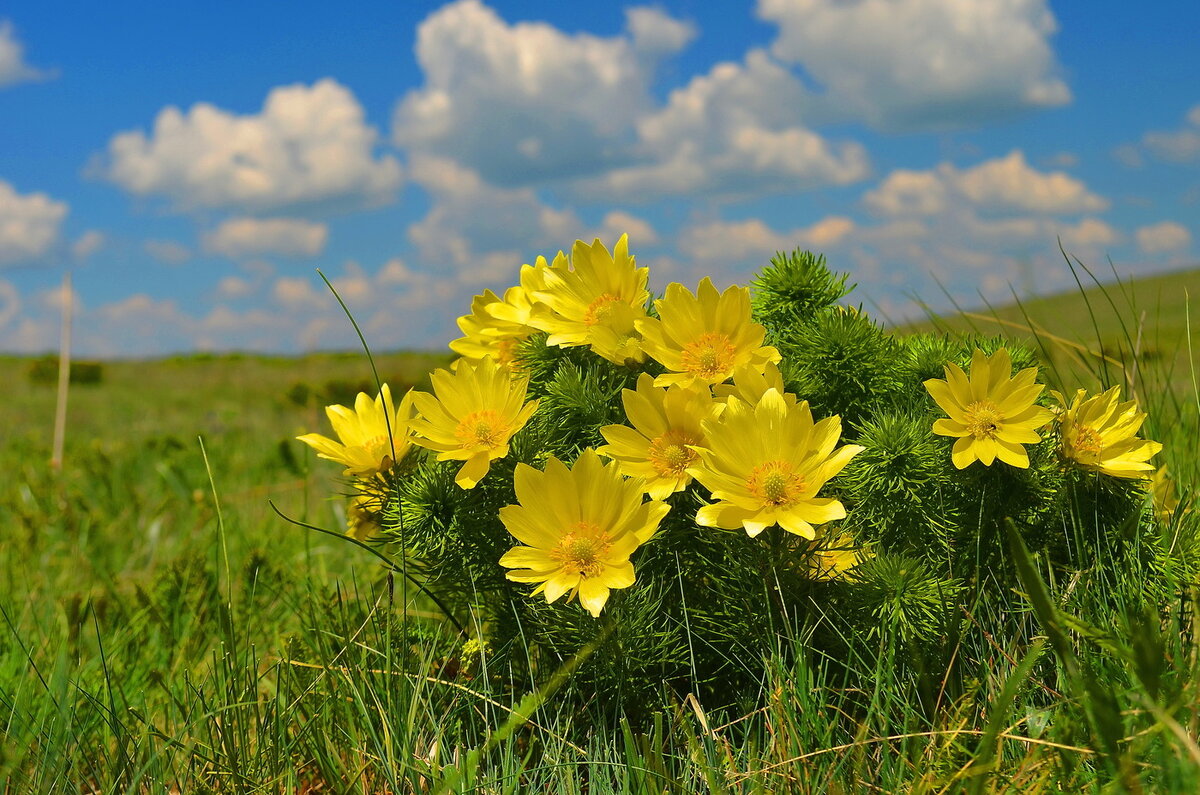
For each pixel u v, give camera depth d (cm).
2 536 435
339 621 264
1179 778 140
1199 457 278
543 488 182
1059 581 212
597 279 222
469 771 167
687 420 196
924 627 188
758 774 171
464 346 251
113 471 550
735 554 198
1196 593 191
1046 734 170
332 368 1962
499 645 221
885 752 166
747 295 204
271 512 466
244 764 192
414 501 208
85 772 206
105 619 312
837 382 222
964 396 192
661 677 199
